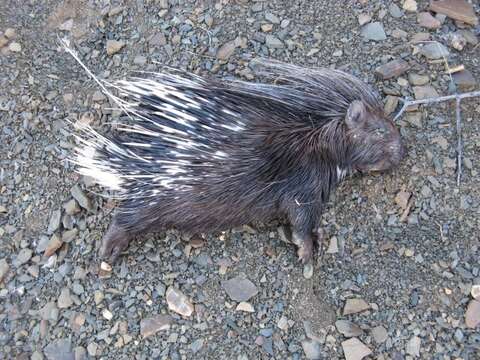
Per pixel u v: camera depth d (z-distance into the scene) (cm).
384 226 131
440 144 135
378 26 145
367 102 125
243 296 126
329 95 124
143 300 127
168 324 125
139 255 130
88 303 127
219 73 142
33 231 134
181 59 145
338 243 130
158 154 119
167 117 119
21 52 150
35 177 138
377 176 133
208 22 147
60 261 131
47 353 124
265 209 126
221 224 127
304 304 126
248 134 120
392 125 126
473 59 143
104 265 129
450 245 129
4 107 144
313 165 124
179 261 129
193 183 120
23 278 130
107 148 122
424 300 125
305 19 146
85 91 145
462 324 123
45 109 143
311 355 122
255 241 131
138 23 150
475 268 127
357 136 123
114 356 123
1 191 137
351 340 123
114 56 147
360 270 128
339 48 143
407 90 139
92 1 154
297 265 128
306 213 126
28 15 154
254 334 124
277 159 122
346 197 133
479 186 132
